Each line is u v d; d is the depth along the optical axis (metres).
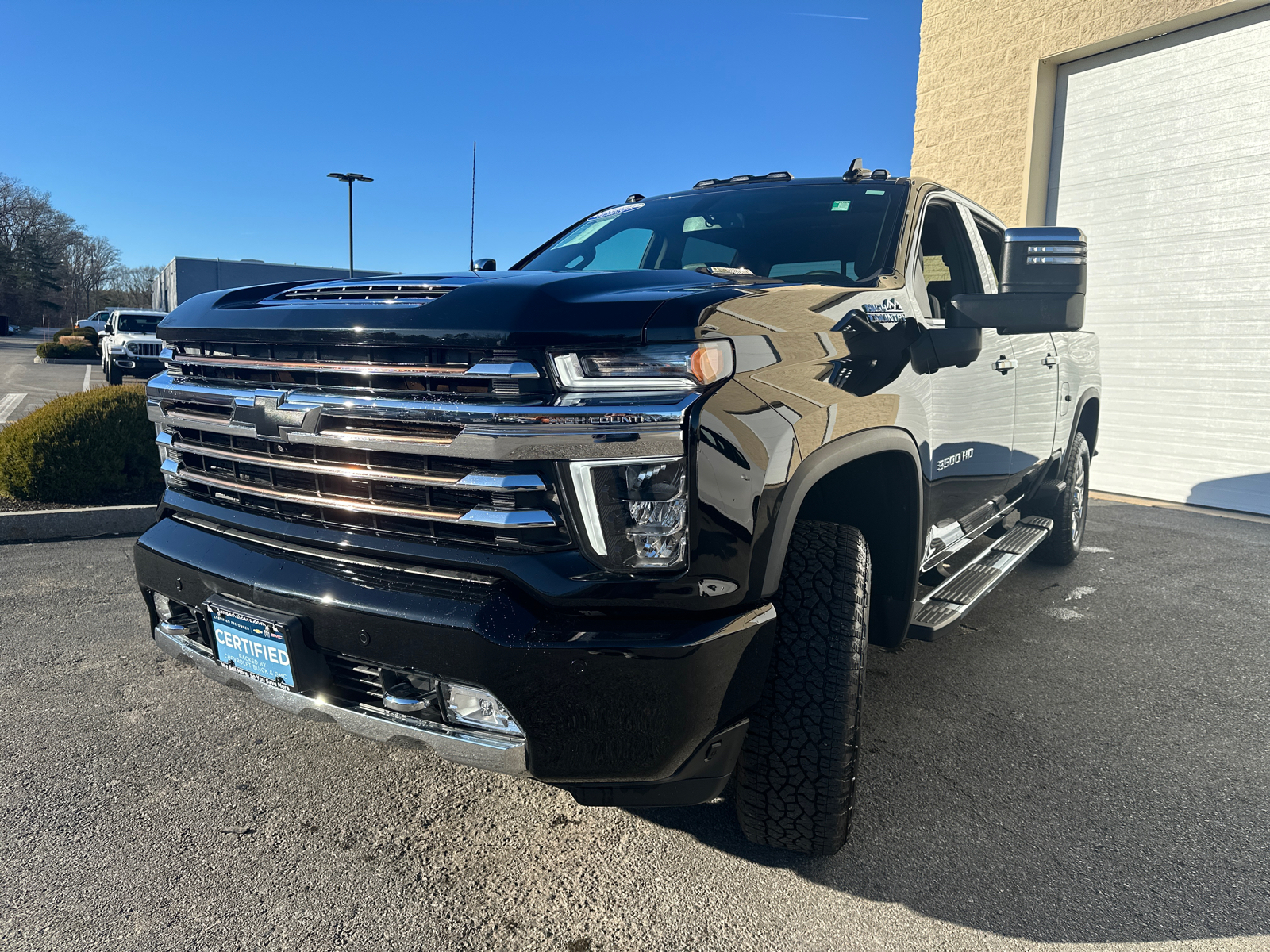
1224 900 1.91
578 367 1.60
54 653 3.25
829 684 1.87
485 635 1.60
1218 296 7.04
